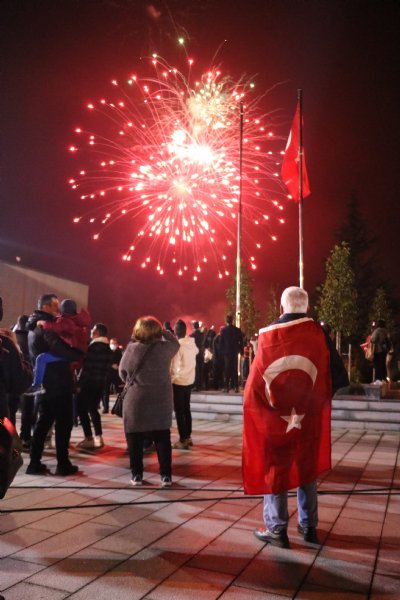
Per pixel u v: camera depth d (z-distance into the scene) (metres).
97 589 3.02
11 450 3.25
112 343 13.04
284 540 3.74
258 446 3.85
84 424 7.63
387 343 13.17
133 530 4.04
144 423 5.34
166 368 5.47
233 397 11.56
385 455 7.48
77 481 5.62
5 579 3.13
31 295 18.27
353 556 3.59
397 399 10.69
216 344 12.22
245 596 2.96
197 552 3.62
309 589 3.07
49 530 4.02
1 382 3.72
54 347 5.80
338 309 21.42
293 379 3.84
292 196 14.77
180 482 5.64
